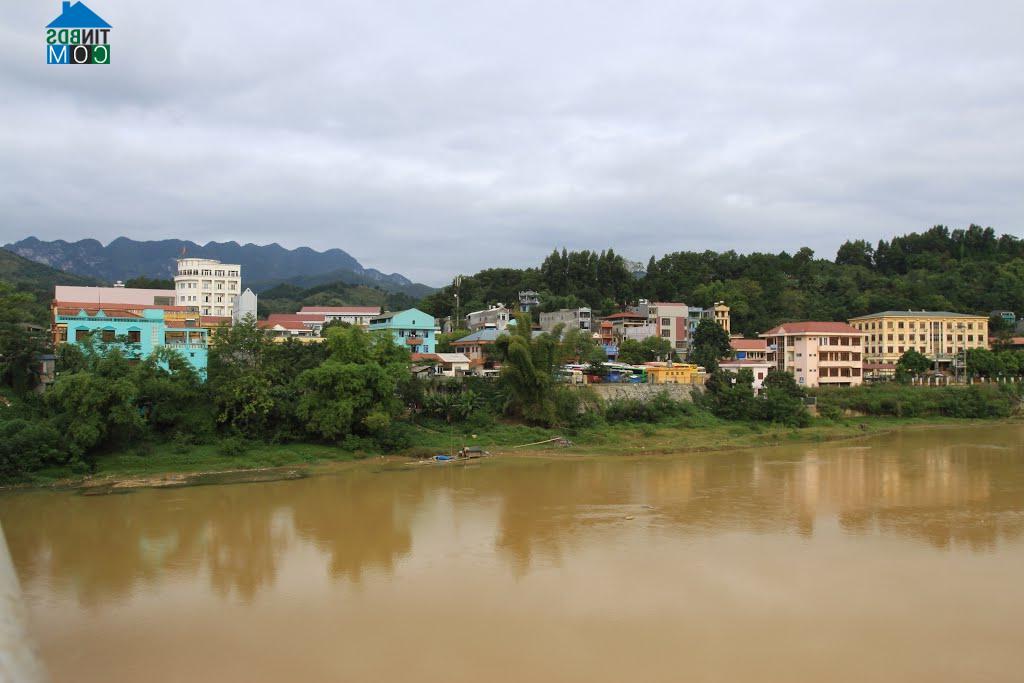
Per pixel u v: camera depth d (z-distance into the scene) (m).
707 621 25.88
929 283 137.88
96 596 28.17
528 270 148.12
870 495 45.72
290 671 22.33
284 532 36.97
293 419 59.62
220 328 62.34
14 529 37.22
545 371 69.88
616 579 30.03
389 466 56.12
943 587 29.12
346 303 180.75
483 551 33.84
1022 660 23.11
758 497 45.34
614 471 55.03
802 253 159.25
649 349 99.75
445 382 71.44
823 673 22.23
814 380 100.00
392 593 28.53
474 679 21.81
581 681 21.69
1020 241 158.25
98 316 63.69
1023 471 54.34
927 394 91.44
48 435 48.59
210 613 26.56
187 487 47.53
